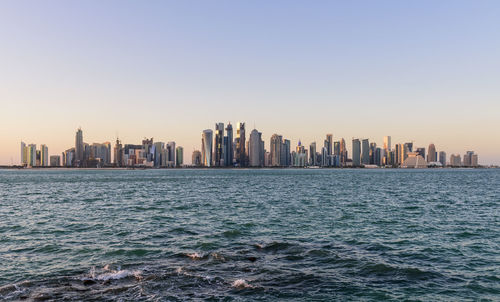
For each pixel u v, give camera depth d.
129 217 39.75
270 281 17.75
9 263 21.08
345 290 16.62
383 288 16.89
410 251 23.80
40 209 47.75
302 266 20.30
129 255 22.78
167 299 15.41
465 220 37.06
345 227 32.94
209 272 19.11
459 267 20.20
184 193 76.88
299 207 49.00
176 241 26.89
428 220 37.06
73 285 17.23
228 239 27.61
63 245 25.66
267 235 29.20
